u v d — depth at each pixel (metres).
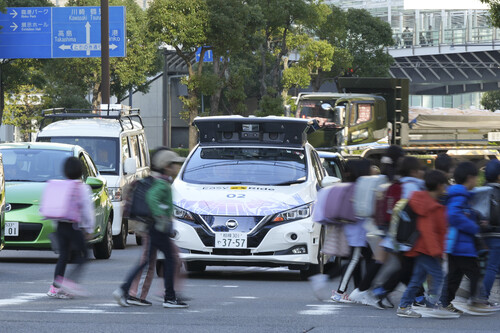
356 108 65.56
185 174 30.75
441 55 187.25
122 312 21.14
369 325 19.69
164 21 134.25
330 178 28.28
